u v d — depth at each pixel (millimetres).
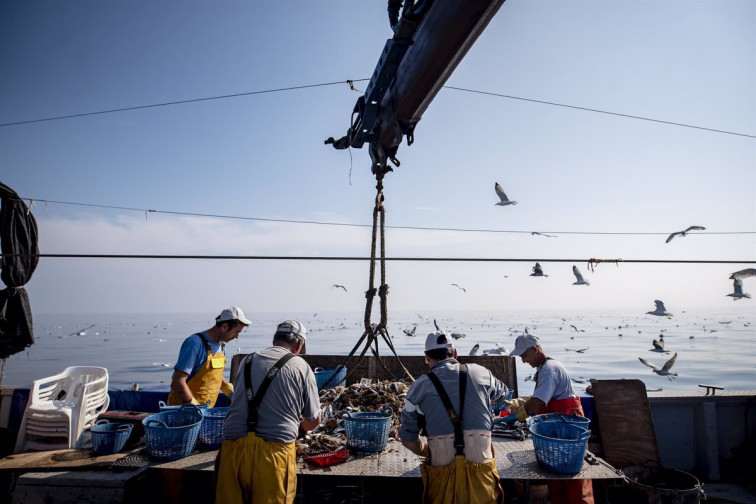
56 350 64500
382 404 4738
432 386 3008
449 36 2893
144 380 33906
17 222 5316
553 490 3707
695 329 101750
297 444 3830
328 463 3498
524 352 4430
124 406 5797
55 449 4273
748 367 40688
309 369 3377
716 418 5562
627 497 4484
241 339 80250
